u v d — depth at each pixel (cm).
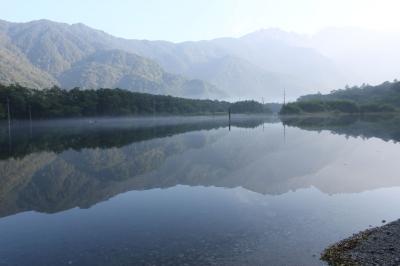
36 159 4006
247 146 4888
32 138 7138
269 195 2114
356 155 3791
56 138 6956
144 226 1559
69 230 1544
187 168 3206
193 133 7612
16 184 2636
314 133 6819
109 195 2228
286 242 1312
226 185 2447
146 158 3897
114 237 1430
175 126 11038
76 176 2934
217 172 2970
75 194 2283
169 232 1470
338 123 10650
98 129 9869
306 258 1167
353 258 1128
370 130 7294
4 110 11531
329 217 1622
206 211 1773
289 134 6762
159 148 4831
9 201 2127
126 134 7731
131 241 1379
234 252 1236
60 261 1213
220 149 4597
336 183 2427
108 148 4969
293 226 1498
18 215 1819
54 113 13175
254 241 1333
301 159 3600
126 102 16700
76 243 1379
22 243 1395
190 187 2408
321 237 1358
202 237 1395
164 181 2642
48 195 2272
